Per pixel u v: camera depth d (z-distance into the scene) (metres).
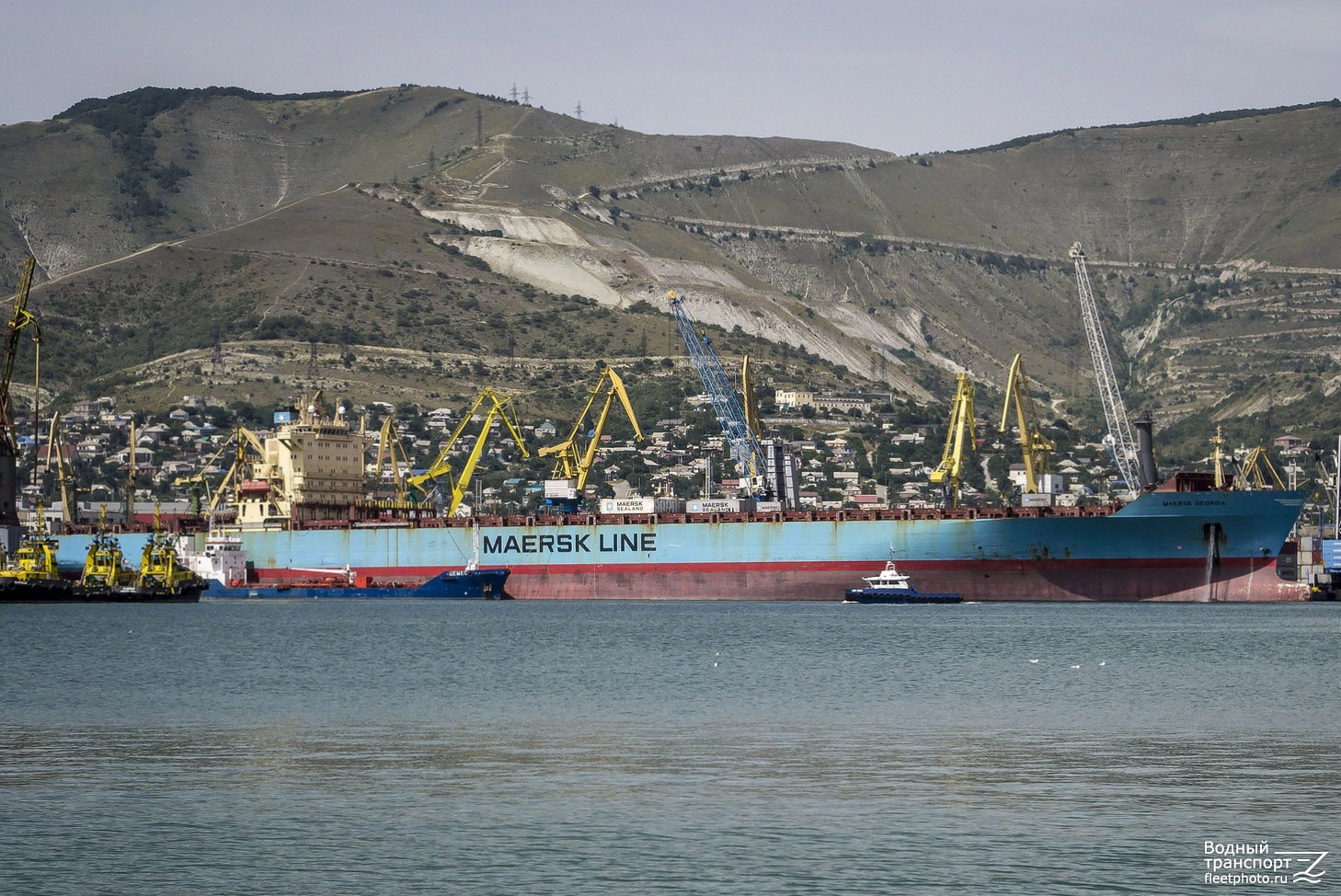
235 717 152.00
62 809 107.19
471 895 86.94
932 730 141.38
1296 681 181.88
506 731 141.12
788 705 160.50
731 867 92.06
